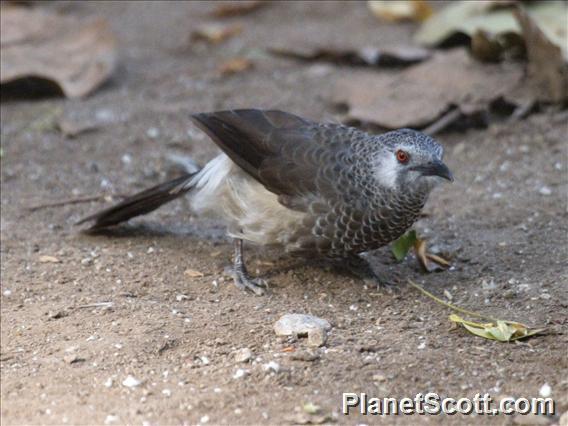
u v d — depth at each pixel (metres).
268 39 20.30
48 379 9.79
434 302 11.39
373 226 11.26
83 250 12.80
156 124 16.69
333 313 11.16
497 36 17.39
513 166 15.00
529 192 14.16
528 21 16.22
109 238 13.18
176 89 18.09
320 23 21.11
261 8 22.16
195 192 12.50
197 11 22.16
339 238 11.40
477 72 16.97
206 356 10.16
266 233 11.73
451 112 16.16
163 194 12.72
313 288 11.81
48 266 12.35
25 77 17.41
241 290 11.77
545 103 16.48
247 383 9.60
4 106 17.34
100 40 18.38
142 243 13.04
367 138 11.38
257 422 8.95
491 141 15.80
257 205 11.61
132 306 11.31
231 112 11.98
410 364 9.93
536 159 15.14
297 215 11.39
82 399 9.40
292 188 11.30
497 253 12.48
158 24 21.45
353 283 11.91
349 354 10.13
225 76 18.64
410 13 20.67
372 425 8.94
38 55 17.83
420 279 12.01
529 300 11.23
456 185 14.54
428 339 10.48
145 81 18.50
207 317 11.02
